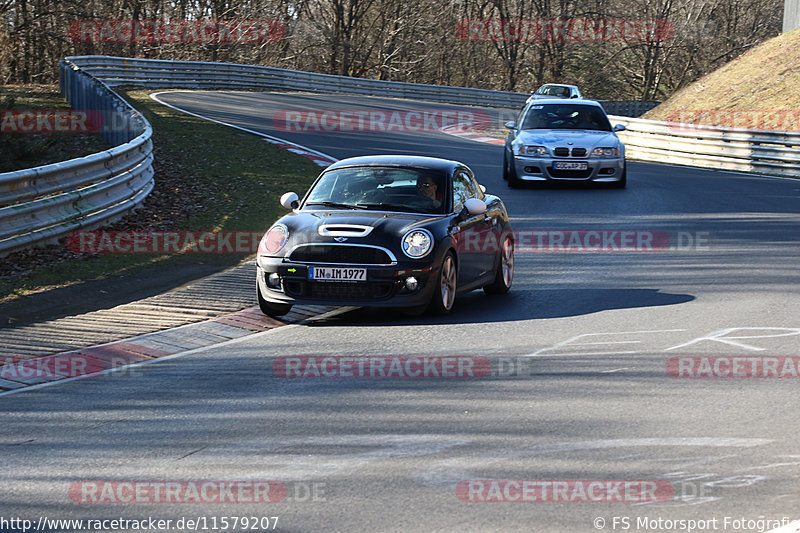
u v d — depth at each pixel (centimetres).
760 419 2016
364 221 3212
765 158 8450
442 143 9819
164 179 6359
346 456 1808
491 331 2973
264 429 1992
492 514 1514
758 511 1515
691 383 2312
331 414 2092
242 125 9975
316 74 16700
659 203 6144
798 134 8125
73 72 10262
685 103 12631
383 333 2973
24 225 3956
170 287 3728
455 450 1833
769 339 2780
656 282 3825
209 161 7256
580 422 2005
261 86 15975
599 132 6919
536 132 6869
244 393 2283
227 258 4275
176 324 3088
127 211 5031
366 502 1574
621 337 2847
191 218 5150
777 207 5988
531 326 3039
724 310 3234
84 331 2980
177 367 2569
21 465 1795
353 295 3108
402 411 2106
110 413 2138
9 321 3108
